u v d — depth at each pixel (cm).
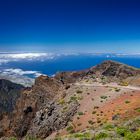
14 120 15050
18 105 15612
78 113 7938
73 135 3375
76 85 11238
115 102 7856
